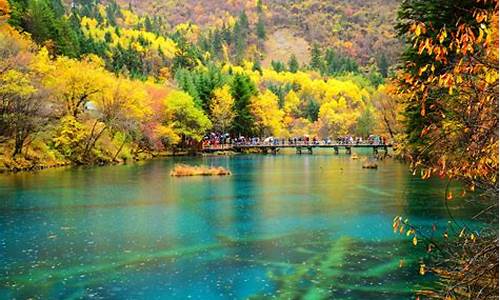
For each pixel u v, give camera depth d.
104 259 14.35
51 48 84.81
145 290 11.68
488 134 6.22
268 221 19.80
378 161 53.34
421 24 5.89
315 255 14.62
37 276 12.74
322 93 178.00
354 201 24.48
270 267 13.48
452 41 5.90
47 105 47.38
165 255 14.79
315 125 138.00
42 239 16.81
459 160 6.70
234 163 55.59
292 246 15.73
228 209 22.77
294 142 89.06
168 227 18.80
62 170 43.81
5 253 14.99
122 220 20.20
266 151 83.62
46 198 26.28
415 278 12.23
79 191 29.28
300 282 12.19
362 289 11.58
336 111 143.38
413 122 31.00
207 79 95.00
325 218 20.19
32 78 44.34
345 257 14.31
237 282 12.23
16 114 41.47
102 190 29.81
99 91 54.56
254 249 15.41
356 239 16.44
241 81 94.38
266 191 29.19
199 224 19.33
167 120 76.31
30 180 35.12
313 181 34.31
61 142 49.16
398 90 6.75
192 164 53.34
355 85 186.62
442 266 12.73
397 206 22.45
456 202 22.66
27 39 61.56
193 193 28.45
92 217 20.88
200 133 80.19
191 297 11.20
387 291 11.39
